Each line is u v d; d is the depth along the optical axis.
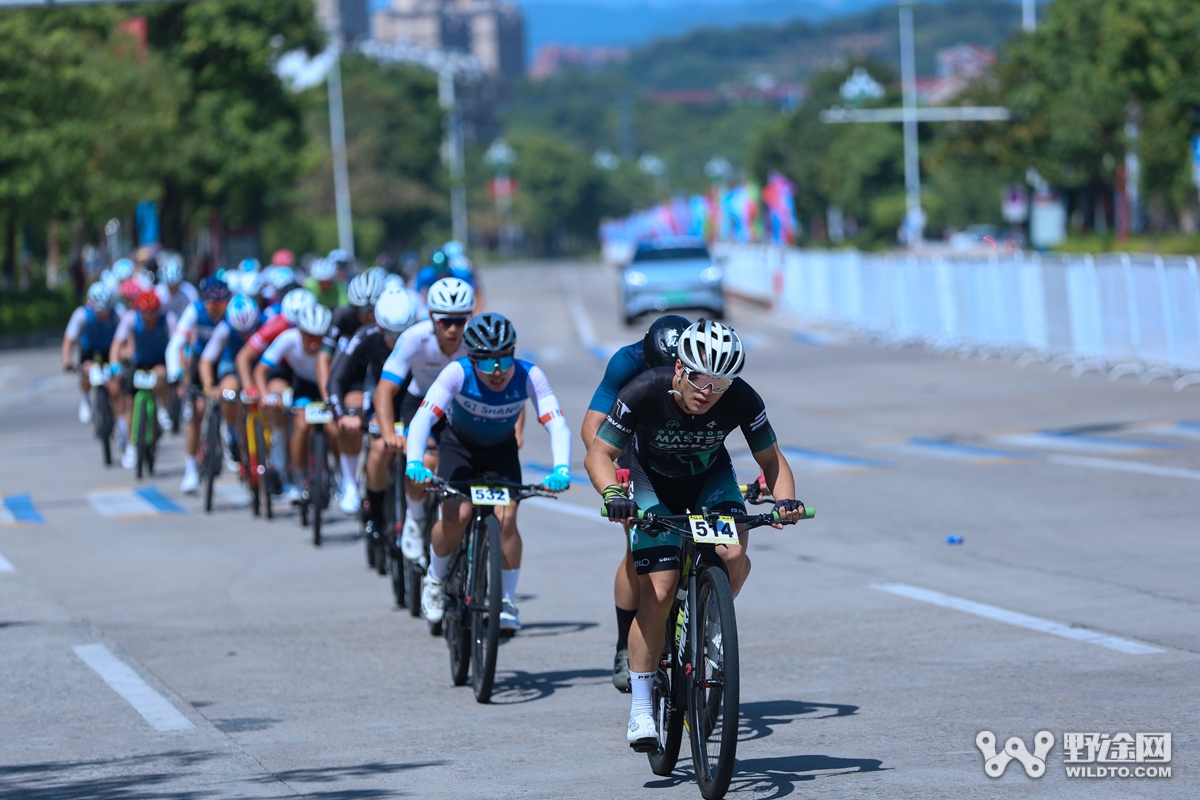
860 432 41.19
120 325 39.78
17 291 110.94
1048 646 18.39
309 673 19.00
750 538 27.14
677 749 14.08
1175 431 37.84
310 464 30.31
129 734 16.28
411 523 21.53
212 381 32.94
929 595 21.66
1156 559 23.30
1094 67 125.50
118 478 39.41
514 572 18.45
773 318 95.69
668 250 90.69
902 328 72.44
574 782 14.05
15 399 62.28
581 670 18.66
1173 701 15.69
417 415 18.30
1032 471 32.88
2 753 15.68
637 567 14.05
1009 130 141.62
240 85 139.25
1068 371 54.03
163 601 23.84
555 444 18.11
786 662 18.31
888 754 14.41
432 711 17.02
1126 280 50.66
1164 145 108.44
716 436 14.27
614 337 80.81
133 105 113.00
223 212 148.88
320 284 35.50
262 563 27.08
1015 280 59.25
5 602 24.00
